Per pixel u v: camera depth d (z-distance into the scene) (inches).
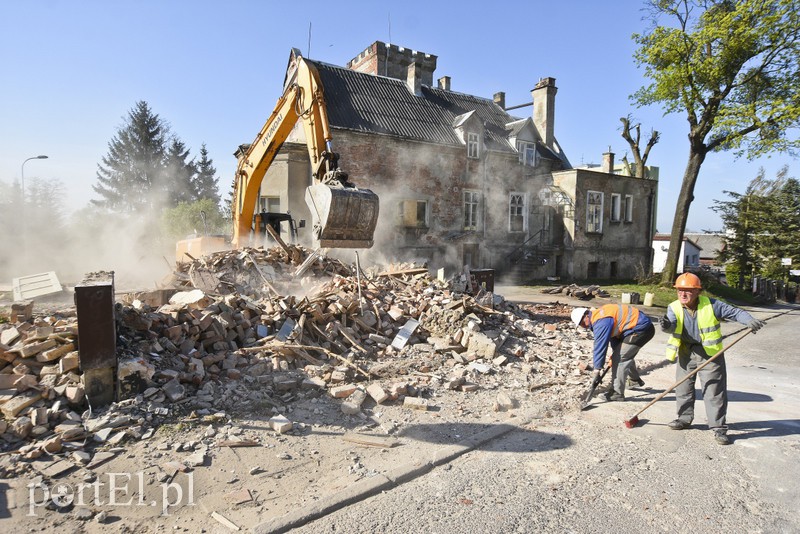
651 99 839.1
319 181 295.4
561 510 134.6
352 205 259.0
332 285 335.0
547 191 1034.1
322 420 189.0
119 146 1961.1
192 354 218.4
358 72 951.6
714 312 187.0
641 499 141.9
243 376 216.2
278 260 397.4
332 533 121.3
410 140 877.8
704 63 747.4
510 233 1037.8
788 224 1363.2
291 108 348.8
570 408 223.8
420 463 157.6
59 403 165.5
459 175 955.3
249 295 335.0
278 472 148.2
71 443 152.3
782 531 126.6
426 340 302.2
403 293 362.3
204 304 252.5
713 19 749.3
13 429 151.6
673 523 129.4
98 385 173.3
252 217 427.2
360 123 837.2
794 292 1176.8
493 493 143.3
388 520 127.7
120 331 206.8
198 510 127.1
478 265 983.6
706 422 209.6
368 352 270.8
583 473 157.6
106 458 147.6
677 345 195.2
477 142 983.6
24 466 139.9
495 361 280.2
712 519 131.7
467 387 235.6
